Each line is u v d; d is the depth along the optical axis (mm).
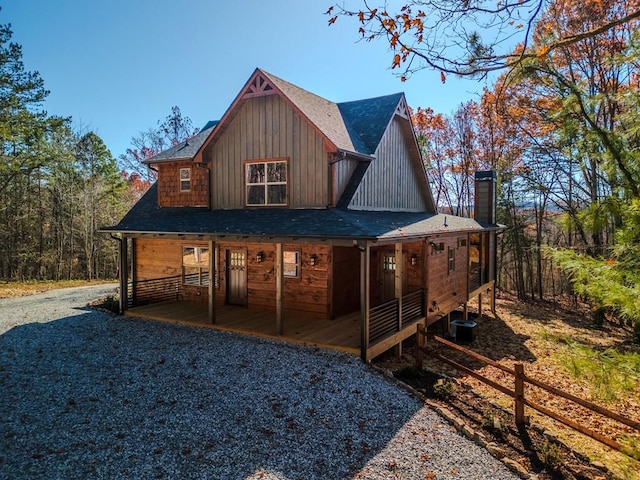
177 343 9703
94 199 28344
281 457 5227
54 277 29031
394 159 15555
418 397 7195
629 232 4000
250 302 13023
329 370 8016
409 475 5012
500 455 5562
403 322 10484
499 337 14141
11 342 9883
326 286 11586
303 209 12172
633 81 15547
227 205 13961
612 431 7375
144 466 4957
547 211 23672
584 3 12711
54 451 5230
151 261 15266
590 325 16641
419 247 12594
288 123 12586
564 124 5168
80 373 7852
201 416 6199
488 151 26141
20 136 22875
